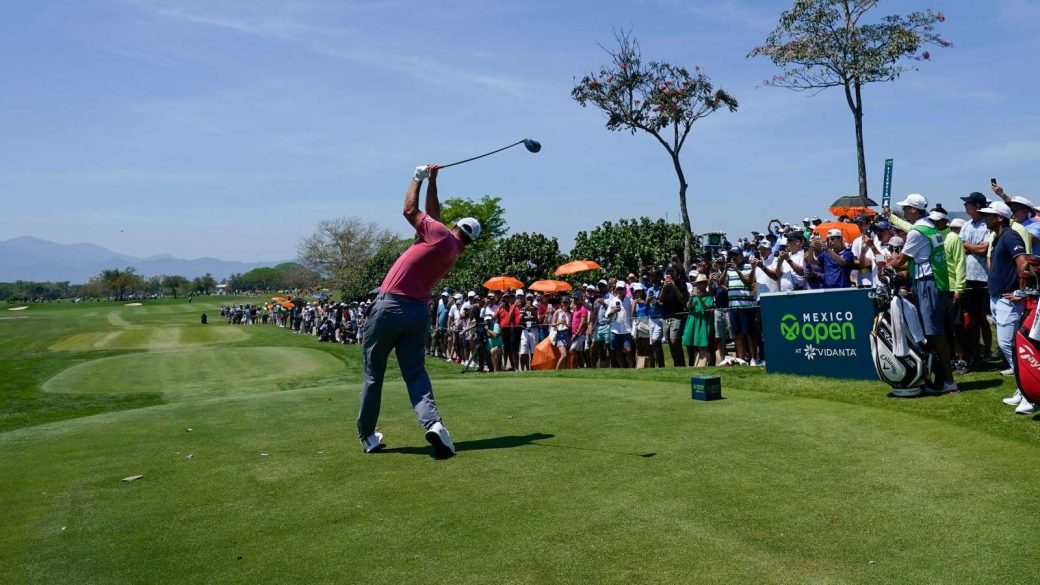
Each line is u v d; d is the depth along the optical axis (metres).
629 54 23.95
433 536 3.80
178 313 89.88
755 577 3.19
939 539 3.52
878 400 6.82
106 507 4.49
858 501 4.07
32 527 4.19
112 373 20.08
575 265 19.92
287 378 17.86
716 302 12.23
